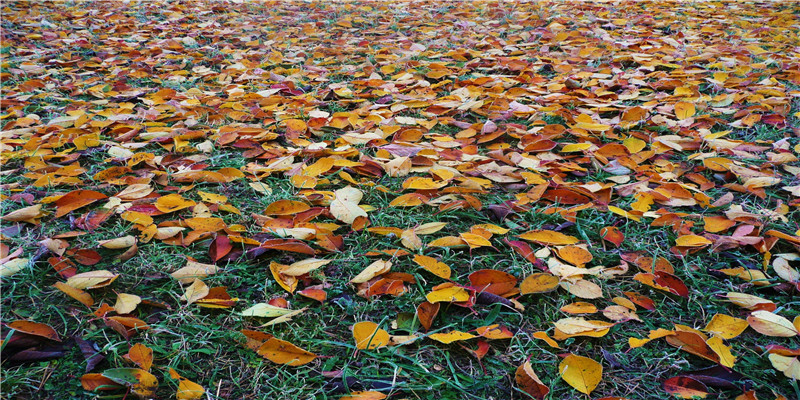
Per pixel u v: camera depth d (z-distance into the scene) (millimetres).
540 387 994
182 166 1586
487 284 1166
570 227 1362
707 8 4172
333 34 3500
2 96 2145
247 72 2529
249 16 4227
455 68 2578
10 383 1017
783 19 3619
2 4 4258
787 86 2215
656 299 1179
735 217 1338
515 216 1386
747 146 1634
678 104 1883
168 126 1886
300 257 1262
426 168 1564
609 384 1025
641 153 1618
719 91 2152
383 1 4895
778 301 1169
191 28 3680
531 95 2152
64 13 4047
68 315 1138
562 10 4195
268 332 1103
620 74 2395
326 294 1163
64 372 1036
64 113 2029
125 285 1204
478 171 1545
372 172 1557
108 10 4273
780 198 1455
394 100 2121
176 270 1236
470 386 1019
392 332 1104
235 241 1273
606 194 1430
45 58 2809
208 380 1033
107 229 1354
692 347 1062
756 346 1081
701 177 1509
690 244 1268
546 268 1219
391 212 1415
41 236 1329
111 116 1918
